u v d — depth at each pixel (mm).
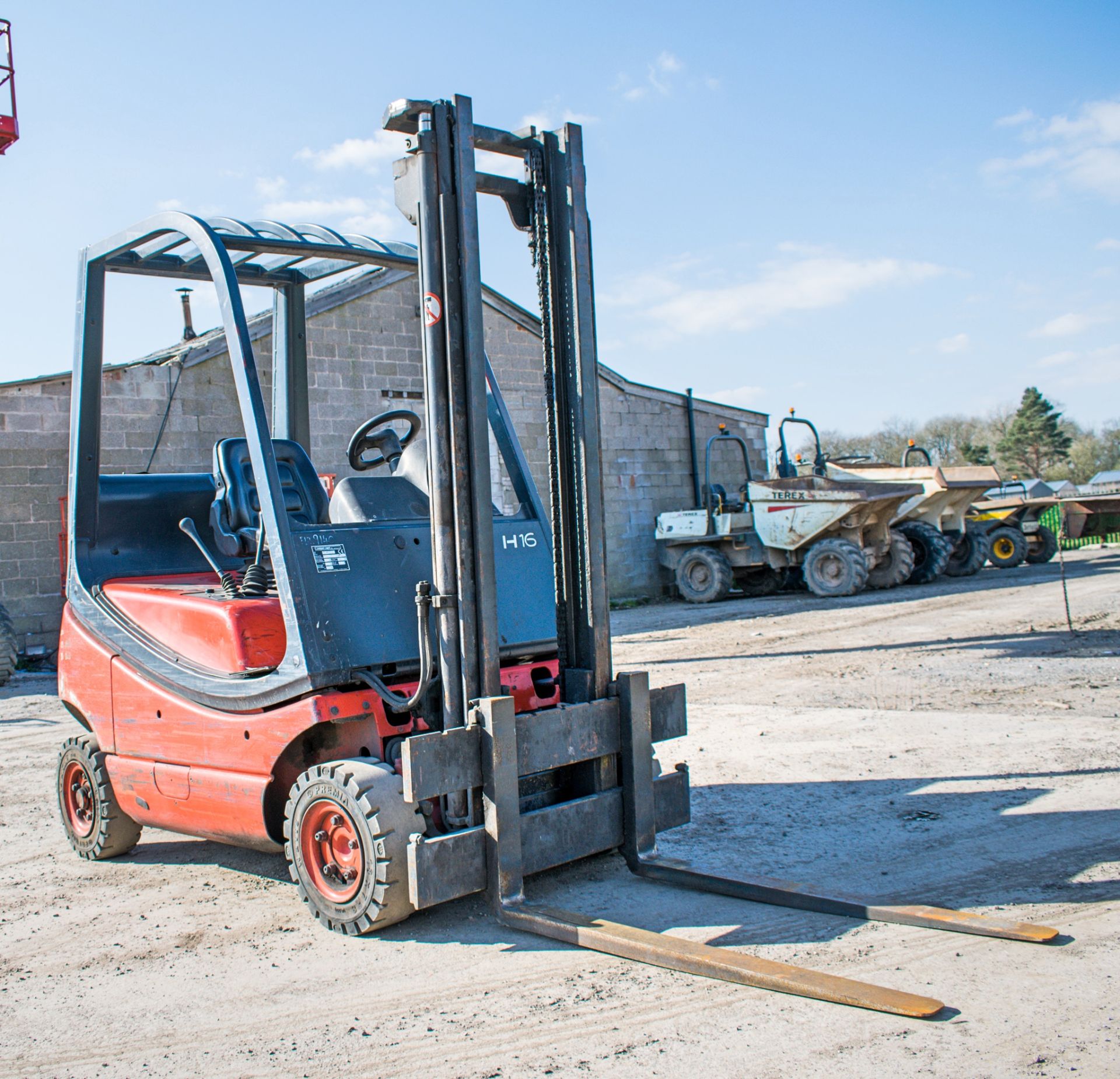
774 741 6676
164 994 3299
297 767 4055
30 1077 2781
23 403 14656
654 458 23031
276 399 5387
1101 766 5379
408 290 18328
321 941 3664
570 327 4133
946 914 3377
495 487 12242
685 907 3736
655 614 18078
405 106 3721
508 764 3625
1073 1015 2686
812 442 20141
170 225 4324
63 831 5652
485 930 3631
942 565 19234
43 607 14695
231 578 4480
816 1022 2729
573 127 4121
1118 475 55594
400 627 3984
